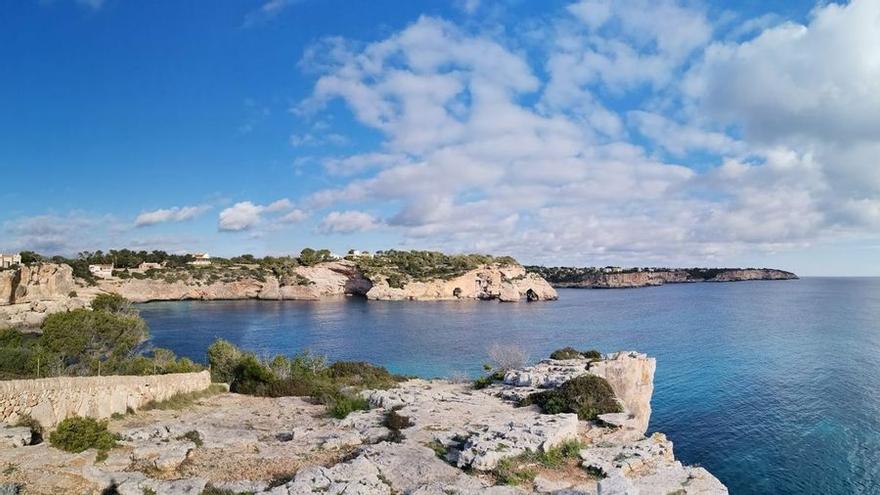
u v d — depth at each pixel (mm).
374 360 89312
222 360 52156
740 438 49844
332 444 24250
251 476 20094
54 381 24438
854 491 39031
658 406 60250
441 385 49469
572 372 44750
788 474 41938
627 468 22516
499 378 48688
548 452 23609
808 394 64125
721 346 101625
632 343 107125
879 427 52094
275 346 104125
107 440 21562
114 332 55781
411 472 20734
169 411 31922
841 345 102125
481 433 25359
